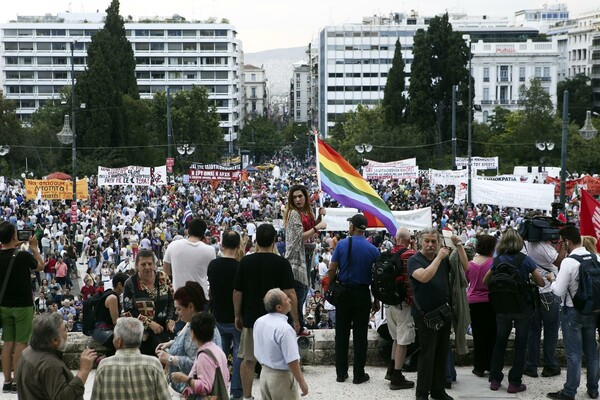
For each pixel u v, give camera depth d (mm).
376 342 10531
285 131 191750
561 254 10016
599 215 11797
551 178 45094
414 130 87250
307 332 10539
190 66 178375
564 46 183500
